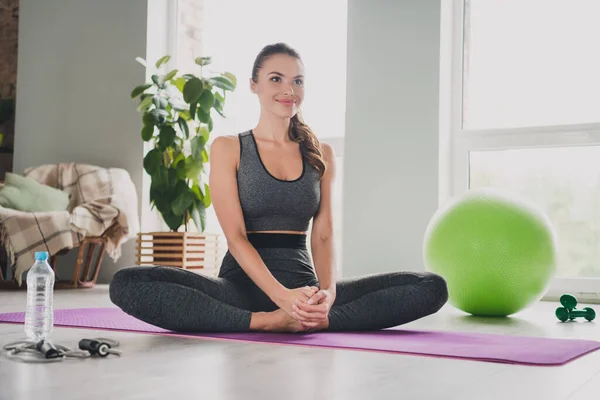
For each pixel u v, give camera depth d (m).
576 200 4.40
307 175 2.44
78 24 5.86
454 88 4.70
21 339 2.12
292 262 2.38
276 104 2.43
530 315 3.37
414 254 4.56
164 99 5.10
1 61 6.21
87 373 1.55
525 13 4.59
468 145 4.66
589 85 4.41
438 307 2.46
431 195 4.54
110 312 3.01
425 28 4.59
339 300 2.39
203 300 2.25
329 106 5.08
